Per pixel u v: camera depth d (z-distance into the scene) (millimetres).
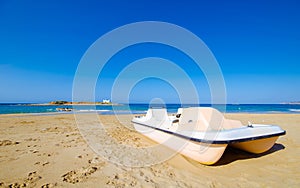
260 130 4250
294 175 3693
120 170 3721
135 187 3020
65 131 8070
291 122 12062
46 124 10320
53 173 3436
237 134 3885
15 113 18984
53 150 4941
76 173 3477
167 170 3805
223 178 3531
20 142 5793
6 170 3529
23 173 3402
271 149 5289
